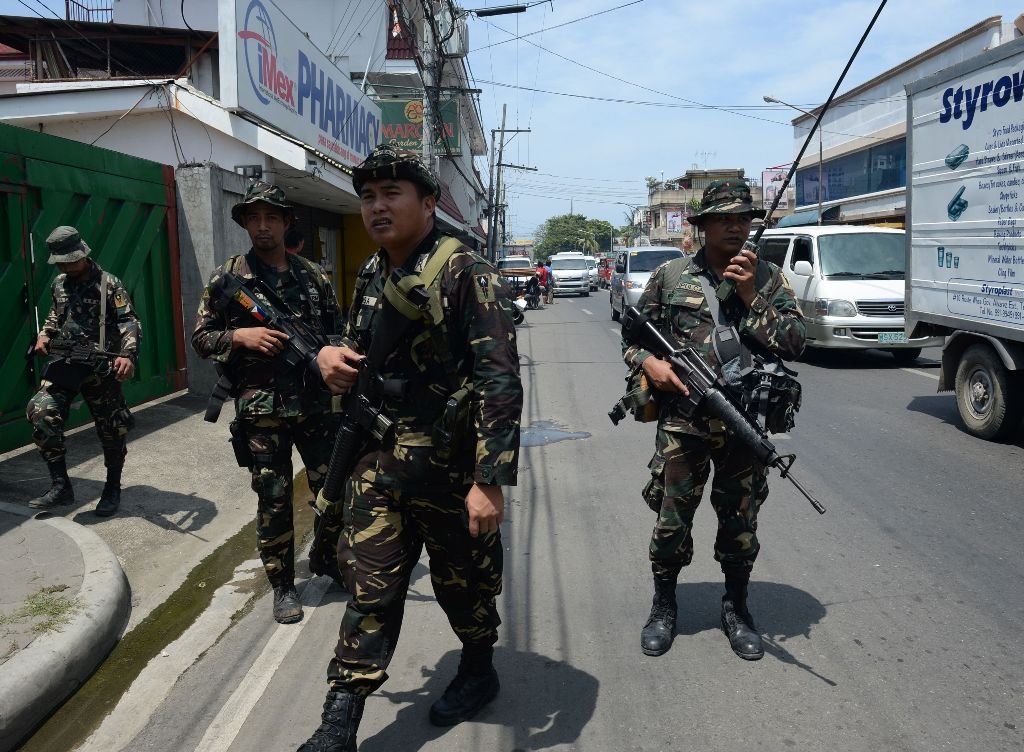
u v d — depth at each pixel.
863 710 2.99
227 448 6.74
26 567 3.97
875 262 12.26
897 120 25.95
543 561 4.57
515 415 2.41
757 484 3.32
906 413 8.46
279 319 3.58
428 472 2.49
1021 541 4.73
